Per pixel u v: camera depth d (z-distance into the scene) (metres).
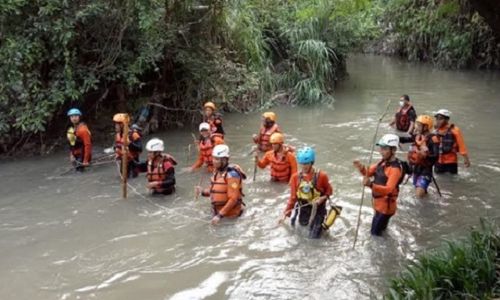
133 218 7.45
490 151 10.51
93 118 11.78
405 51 27.42
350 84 19.11
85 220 7.39
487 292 4.85
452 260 5.12
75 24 10.22
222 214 7.22
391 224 7.21
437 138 8.13
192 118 12.75
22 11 9.82
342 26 17.50
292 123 13.03
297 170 8.77
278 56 16.98
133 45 11.22
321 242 6.72
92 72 10.58
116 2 10.48
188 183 8.78
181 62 12.03
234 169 7.36
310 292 5.64
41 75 10.42
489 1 9.30
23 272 6.03
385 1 28.78
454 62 23.56
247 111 14.30
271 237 6.86
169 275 5.97
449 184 8.65
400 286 5.03
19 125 9.85
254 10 16.44
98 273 6.01
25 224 7.26
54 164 9.90
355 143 11.11
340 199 8.05
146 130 11.95
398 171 6.68
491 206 7.76
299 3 17.45
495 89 17.89
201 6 12.33
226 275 5.97
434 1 25.09
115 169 9.55
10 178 9.12
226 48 14.06
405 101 12.00
